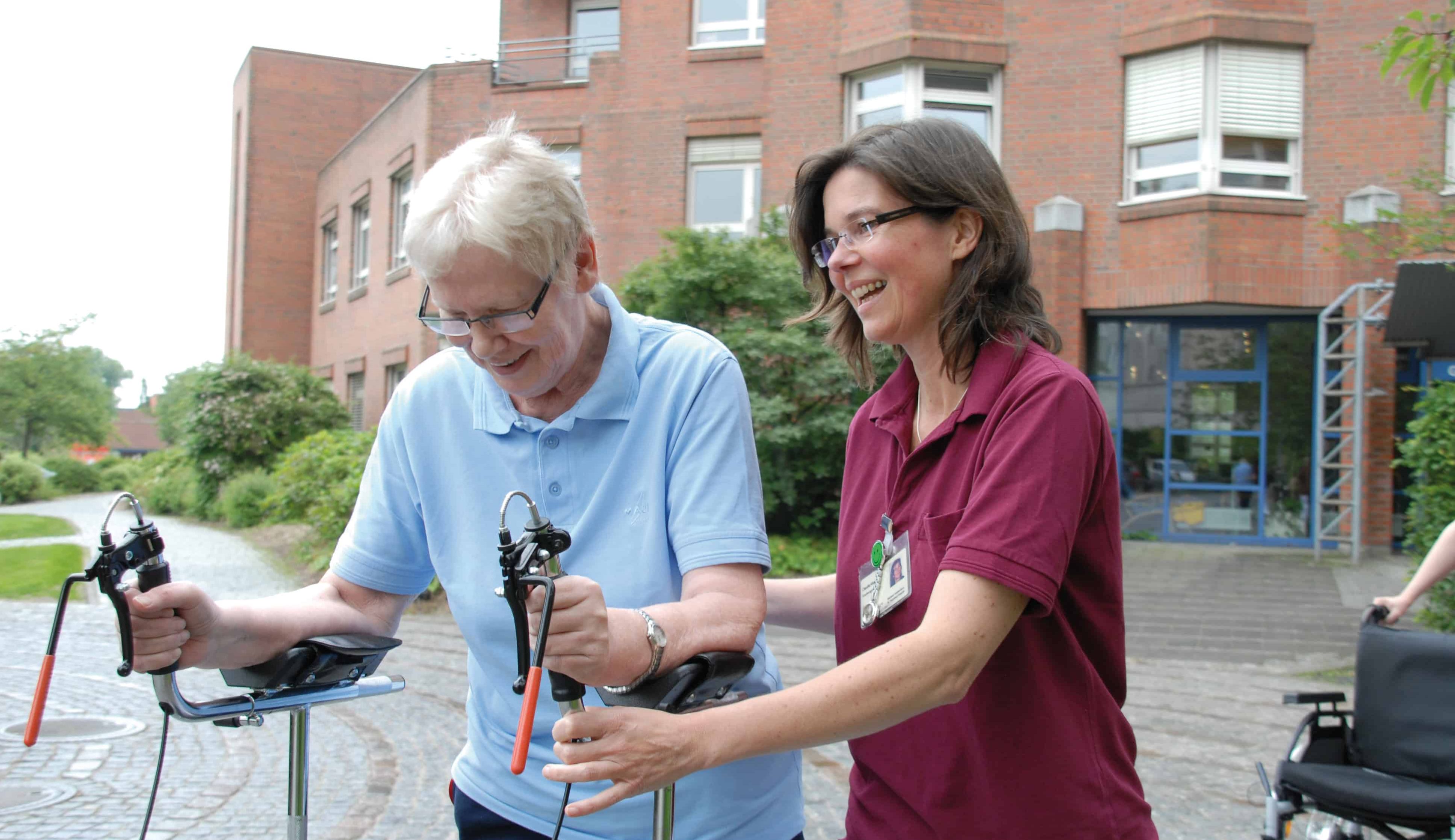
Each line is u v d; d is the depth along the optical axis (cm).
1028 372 152
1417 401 798
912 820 165
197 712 154
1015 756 153
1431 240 611
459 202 142
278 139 2533
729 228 1468
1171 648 793
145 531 145
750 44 1477
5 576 1121
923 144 162
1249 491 1335
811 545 1067
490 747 180
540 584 115
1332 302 1229
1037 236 1295
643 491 166
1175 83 1270
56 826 407
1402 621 801
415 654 749
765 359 1081
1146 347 1363
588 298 169
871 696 129
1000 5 1320
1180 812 437
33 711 133
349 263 2214
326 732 550
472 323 148
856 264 168
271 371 2097
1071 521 142
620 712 119
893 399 179
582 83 1539
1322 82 1248
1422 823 300
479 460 174
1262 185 1257
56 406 3666
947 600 138
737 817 171
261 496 1759
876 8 1341
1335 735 343
